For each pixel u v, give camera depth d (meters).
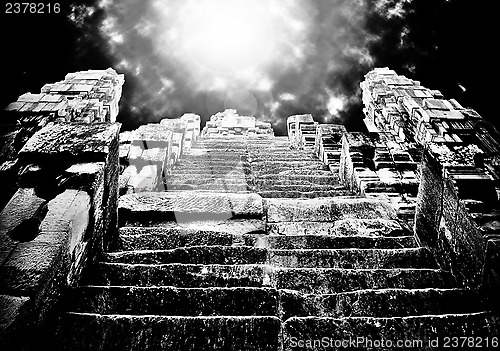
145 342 2.95
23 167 4.47
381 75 14.85
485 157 4.68
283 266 4.37
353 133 9.50
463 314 3.24
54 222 3.60
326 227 5.71
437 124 9.12
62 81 12.73
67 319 3.12
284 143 16.83
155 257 4.40
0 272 3.02
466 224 3.83
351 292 3.55
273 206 6.24
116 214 5.10
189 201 6.14
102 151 4.62
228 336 2.99
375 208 6.27
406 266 4.44
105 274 3.95
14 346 2.62
